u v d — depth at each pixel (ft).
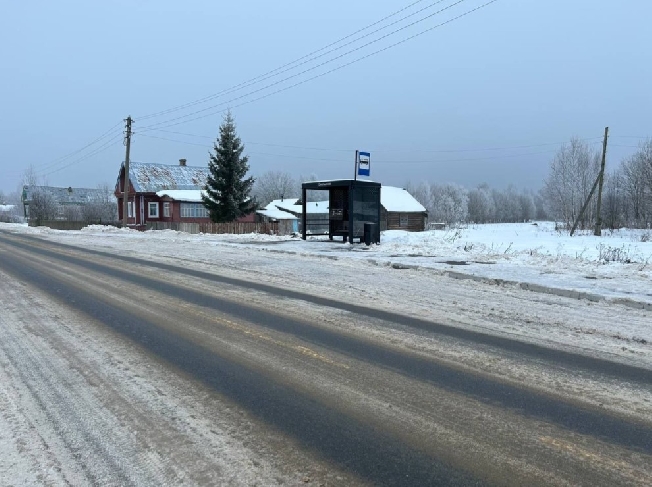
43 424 13.35
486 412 14.20
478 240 83.92
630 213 193.36
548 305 28.89
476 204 358.02
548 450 12.01
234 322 24.66
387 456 11.71
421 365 18.21
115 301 30.09
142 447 12.11
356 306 28.53
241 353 19.61
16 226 184.14
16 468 11.16
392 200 199.62
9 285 36.27
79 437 12.63
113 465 11.28
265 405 14.64
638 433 12.95
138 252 62.54
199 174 190.80
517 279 35.81
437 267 42.34
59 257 56.65
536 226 185.47
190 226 137.69
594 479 10.73
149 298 31.04
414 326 23.91
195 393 15.53
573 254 54.95
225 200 135.03
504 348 20.36
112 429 13.07
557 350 20.15
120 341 21.31
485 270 40.52
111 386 16.12
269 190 326.65
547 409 14.42
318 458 11.60
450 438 12.61
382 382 16.51
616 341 21.50
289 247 65.21
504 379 16.83
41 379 16.76
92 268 46.09
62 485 10.48
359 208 70.08
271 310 27.43
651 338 21.95
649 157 160.66
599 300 29.89
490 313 26.76
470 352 19.79
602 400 15.11
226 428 13.14
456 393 15.58
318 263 49.39
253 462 11.43
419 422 13.53
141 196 173.37
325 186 74.74
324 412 14.15
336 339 21.58
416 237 82.58
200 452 11.87
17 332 22.81
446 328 23.56
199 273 42.39
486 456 11.72
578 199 174.60
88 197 314.35
